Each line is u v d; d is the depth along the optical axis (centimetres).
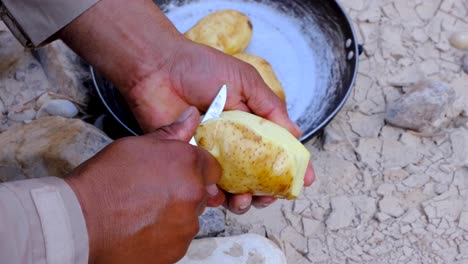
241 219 157
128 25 126
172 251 94
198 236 148
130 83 131
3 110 175
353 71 164
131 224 86
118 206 85
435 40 190
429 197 159
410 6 198
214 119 114
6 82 178
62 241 78
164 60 128
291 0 187
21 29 129
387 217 156
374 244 153
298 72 179
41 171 149
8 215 74
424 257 151
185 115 106
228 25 167
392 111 168
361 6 199
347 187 162
